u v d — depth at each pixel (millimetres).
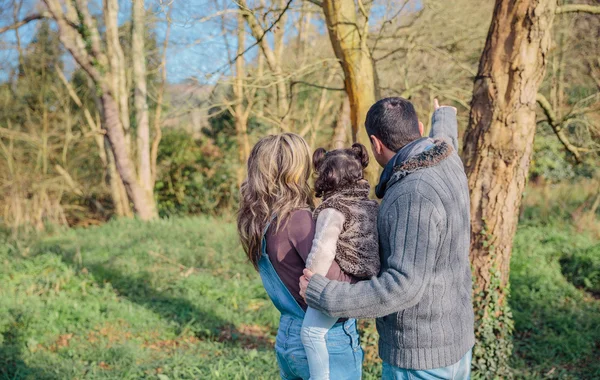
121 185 15016
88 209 16141
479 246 4062
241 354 4621
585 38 9336
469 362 1995
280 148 1964
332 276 1846
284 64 10172
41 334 5203
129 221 11969
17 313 5465
